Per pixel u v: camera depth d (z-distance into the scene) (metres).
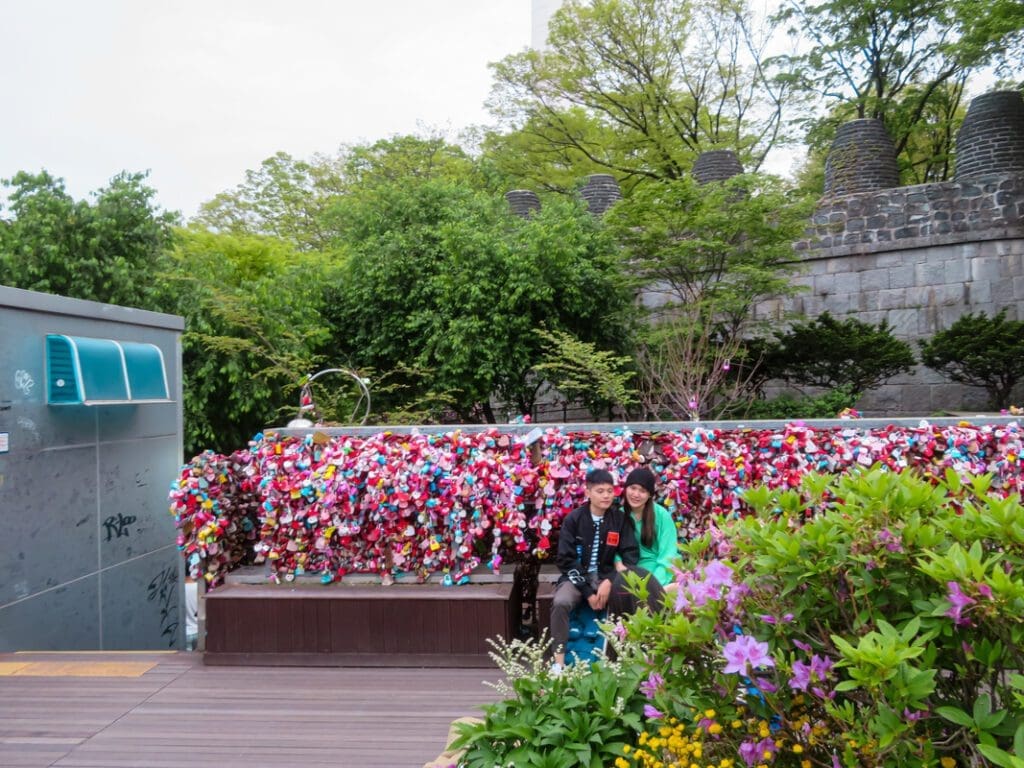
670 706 2.22
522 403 12.45
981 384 11.75
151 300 10.34
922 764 1.75
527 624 4.51
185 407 9.95
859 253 13.69
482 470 4.12
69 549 5.62
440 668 4.07
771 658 1.88
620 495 4.09
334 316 12.59
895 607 1.96
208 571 4.41
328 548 4.33
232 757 3.09
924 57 17.84
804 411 12.34
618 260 11.75
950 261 13.00
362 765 3.00
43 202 10.44
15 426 5.14
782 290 11.59
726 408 11.44
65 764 3.06
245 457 4.70
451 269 11.59
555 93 20.50
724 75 20.06
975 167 13.20
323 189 25.02
